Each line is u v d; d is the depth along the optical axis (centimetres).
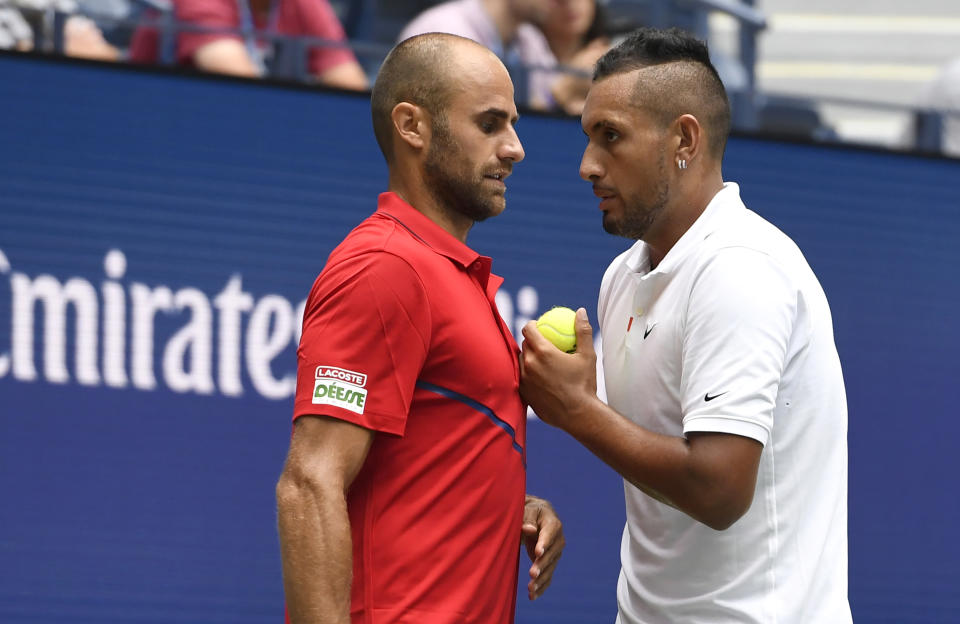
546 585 1064
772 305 931
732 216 984
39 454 1524
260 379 1612
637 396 1004
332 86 1666
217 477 1584
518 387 956
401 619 897
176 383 1579
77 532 1530
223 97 1619
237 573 1580
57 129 1556
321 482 871
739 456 911
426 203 970
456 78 951
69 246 1552
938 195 1892
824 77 2738
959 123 2031
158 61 1786
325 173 1655
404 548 904
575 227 1750
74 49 1781
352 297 894
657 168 980
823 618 973
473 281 957
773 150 1828
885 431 1833
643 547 1024
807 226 1834
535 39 1955
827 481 991
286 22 1855
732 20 2256
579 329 954
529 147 1738
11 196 1538
